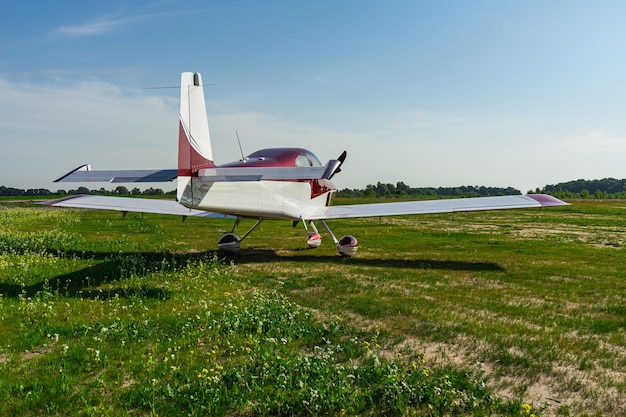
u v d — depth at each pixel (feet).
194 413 11.25
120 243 47.85
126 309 20.86
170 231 63.87
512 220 94.99
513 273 31.89
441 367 14.71
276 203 36.55
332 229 71.61
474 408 11.71
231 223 81.35
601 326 19.38
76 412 11.44
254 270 32.71
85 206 38.75
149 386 12.67
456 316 20.52
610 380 13.85
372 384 12.98
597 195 355.77
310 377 13.33
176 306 21.83
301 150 39.37
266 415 11.46
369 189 342.03
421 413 11.53
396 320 20.13
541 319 20.42
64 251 40.06
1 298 21.74
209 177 29.27
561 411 11.85
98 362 14.52
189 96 30.32
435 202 40.09
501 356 15.58
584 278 30.30
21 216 89.71
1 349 15.42
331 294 25.20
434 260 38.22
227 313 19.65
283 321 18.69
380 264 35.94
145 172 30.40
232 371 13.29
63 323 18.62
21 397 12.07
